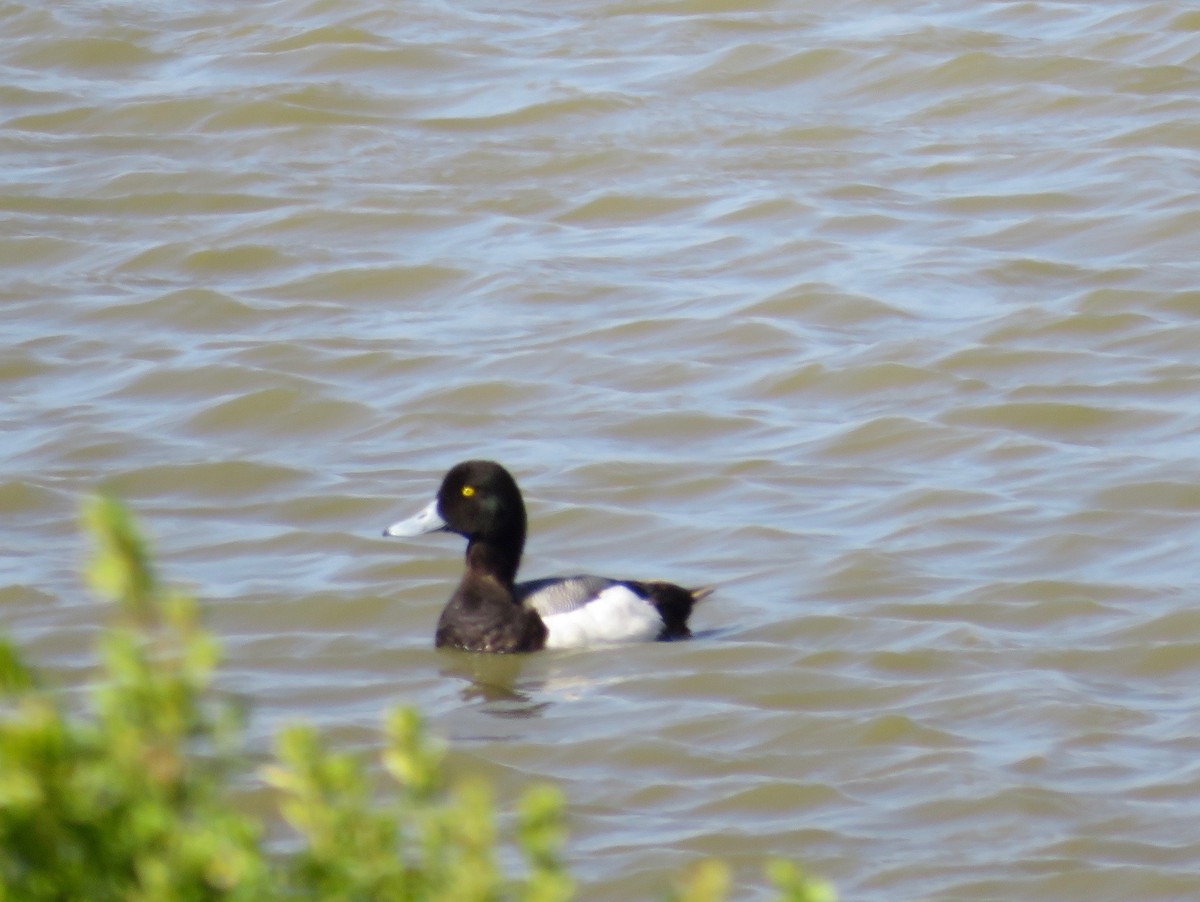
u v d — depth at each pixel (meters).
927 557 14.38
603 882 9.47
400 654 12.76
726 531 14.93
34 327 20.28
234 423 17.58
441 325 19.97
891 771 10.68
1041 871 9.48
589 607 12.86
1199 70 26.27
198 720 4.12
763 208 22.73
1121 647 12.54
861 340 19.05
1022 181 23.36
